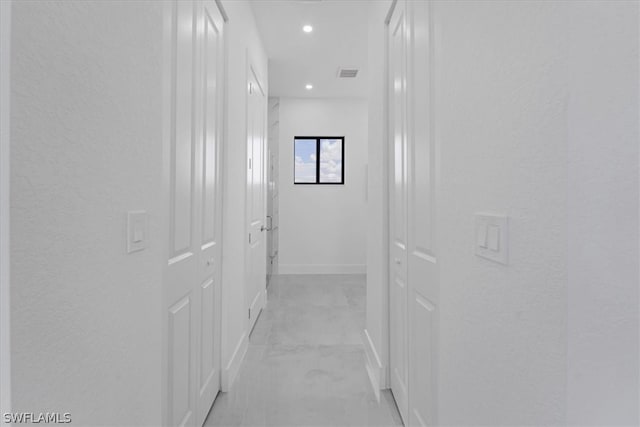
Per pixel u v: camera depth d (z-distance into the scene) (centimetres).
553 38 61
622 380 53
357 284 482
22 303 59
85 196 74
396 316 191
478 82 88
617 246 53
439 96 125
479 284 88
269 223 539
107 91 82
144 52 100
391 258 201
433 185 134
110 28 83
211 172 178
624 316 52
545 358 64
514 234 73
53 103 65
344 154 551
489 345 84
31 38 60
